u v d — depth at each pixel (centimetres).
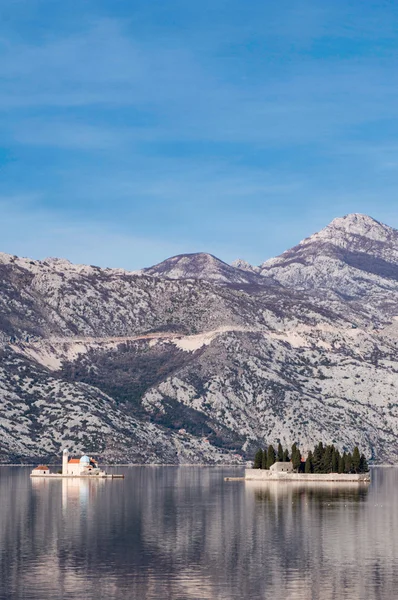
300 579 17762
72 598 16162
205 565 18962
